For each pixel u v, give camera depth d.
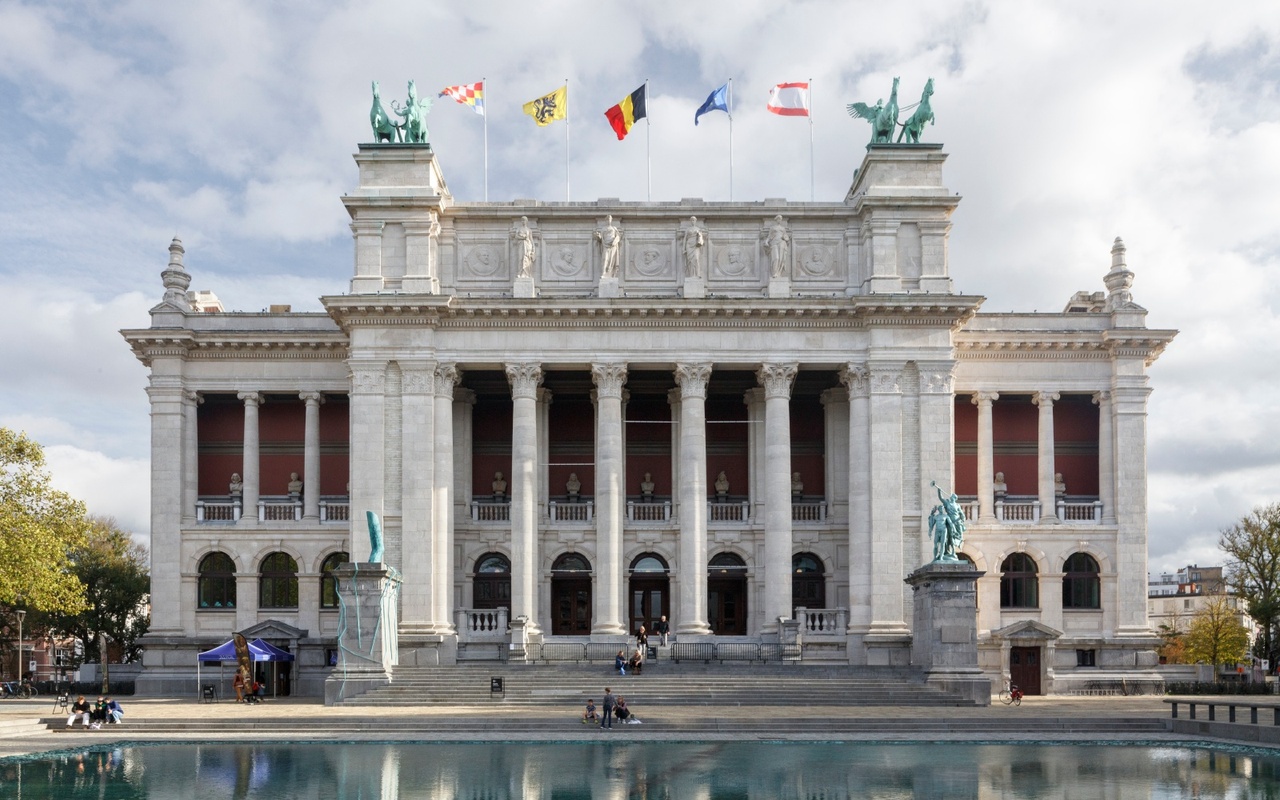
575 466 78.38
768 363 70.38
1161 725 50.44
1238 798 32.72
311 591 74.81
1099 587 75.12
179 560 74.75
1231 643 104.56
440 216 72.31
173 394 75.56
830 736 47.47
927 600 60.31
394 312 69.38
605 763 39.81
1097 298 82.31
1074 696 69.75
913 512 69.19
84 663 89.19
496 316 70.06
